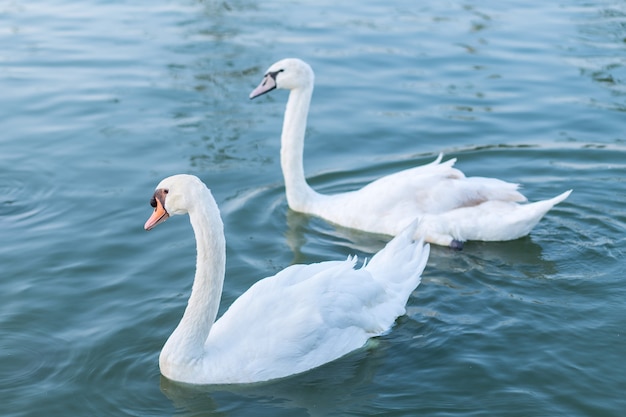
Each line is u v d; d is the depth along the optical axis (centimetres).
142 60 1873
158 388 884
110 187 1341
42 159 1435
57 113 1617
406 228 1076
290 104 1286
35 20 2156
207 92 1711
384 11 2208
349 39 1992
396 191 1236
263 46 1939
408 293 1009
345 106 1661
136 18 2164
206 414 843
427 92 1720
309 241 1212
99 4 2288
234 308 932
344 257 1168
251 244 1192
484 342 948
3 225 1225
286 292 926
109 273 1102
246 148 1483
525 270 1117
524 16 2152
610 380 875
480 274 1112
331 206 1279
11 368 909
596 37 1989
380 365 915
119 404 858
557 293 1053
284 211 1300
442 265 1144
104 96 1694
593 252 1154
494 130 1555
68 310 1018
